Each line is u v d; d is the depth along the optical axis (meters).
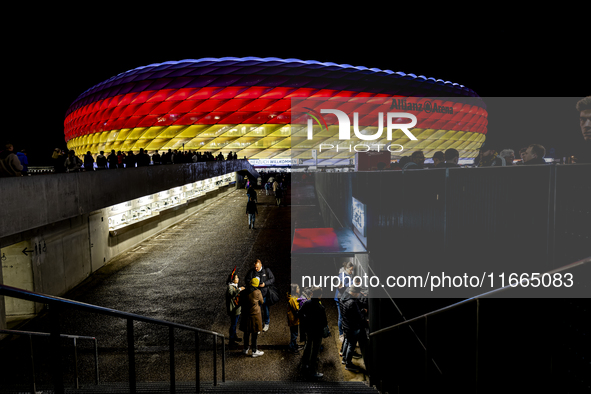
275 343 7.38
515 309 1.98
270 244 15.16
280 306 9.31
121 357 6.73
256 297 6.77
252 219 18.23
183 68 63.19
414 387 4.22
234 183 38.78
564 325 1.73
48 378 5.74
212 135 61.66
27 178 8.05
